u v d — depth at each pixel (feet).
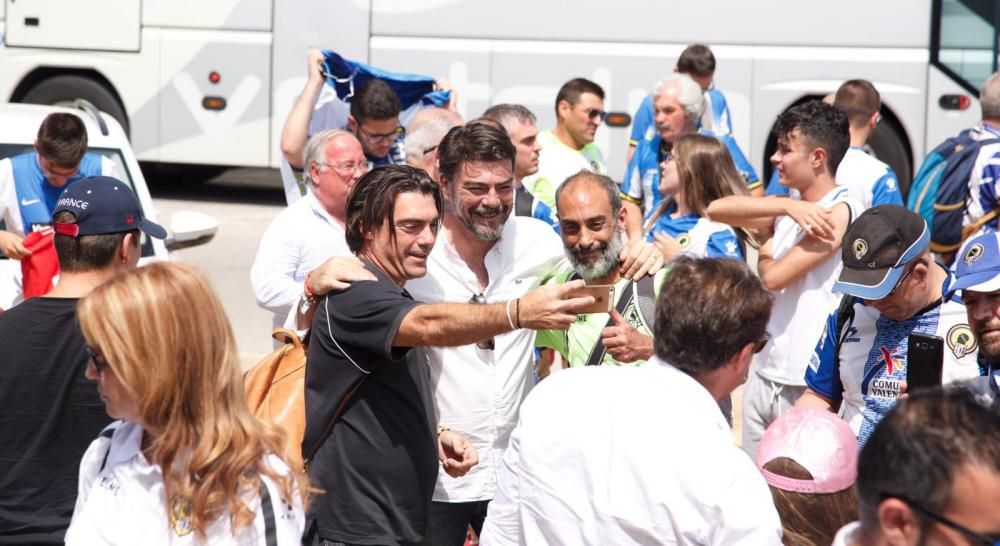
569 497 10.05
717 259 10.50
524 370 15.42
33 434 11.88
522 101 47.70
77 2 50.78
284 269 18.49
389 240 13.23
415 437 12.95
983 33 44.96
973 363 13.10
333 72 26.18
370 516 12.75
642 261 15.07
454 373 14.87
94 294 8.96
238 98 50.16
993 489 6.97
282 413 12.59
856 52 45.83
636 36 46.75
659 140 29.22
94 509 9.10
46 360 11.86
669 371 10.27
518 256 15.85
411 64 48.32
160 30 50.52
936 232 22.66
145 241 22.36
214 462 8.87
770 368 18.15
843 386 14.42
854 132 25.34
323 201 18.72
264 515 9.09
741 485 9.62
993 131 22.35
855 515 9.98
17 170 21.13
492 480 15.10
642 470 9.79
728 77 46.47
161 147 51.06
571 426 10.16
